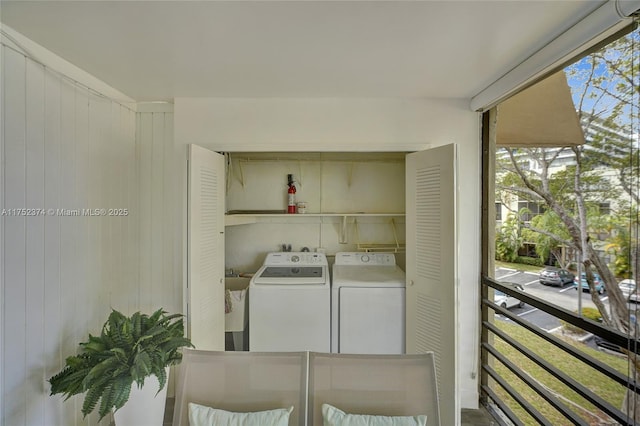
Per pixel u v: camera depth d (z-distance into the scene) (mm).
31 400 1470
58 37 1446
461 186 2291
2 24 1335
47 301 1573
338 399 1218
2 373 1339
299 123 2297
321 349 2340
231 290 2771
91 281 1906
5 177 1361
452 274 1944
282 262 2895
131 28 1375
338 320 2357
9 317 1370
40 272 1533
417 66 1759
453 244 1941
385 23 1336
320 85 2049
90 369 1414
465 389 2285
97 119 1956
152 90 2137
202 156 2086
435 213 2080
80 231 1814
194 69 1801
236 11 1247
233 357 1293
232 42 1500
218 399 1240
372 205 3109
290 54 1619
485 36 1442
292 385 1239
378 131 2299
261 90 2143
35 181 1509
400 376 1236
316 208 3104
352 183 3111
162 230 2359
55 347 1620
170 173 2363
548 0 1172
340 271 2705
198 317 2025
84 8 1224
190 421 1158
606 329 1260
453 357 1930
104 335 1563
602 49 1424
